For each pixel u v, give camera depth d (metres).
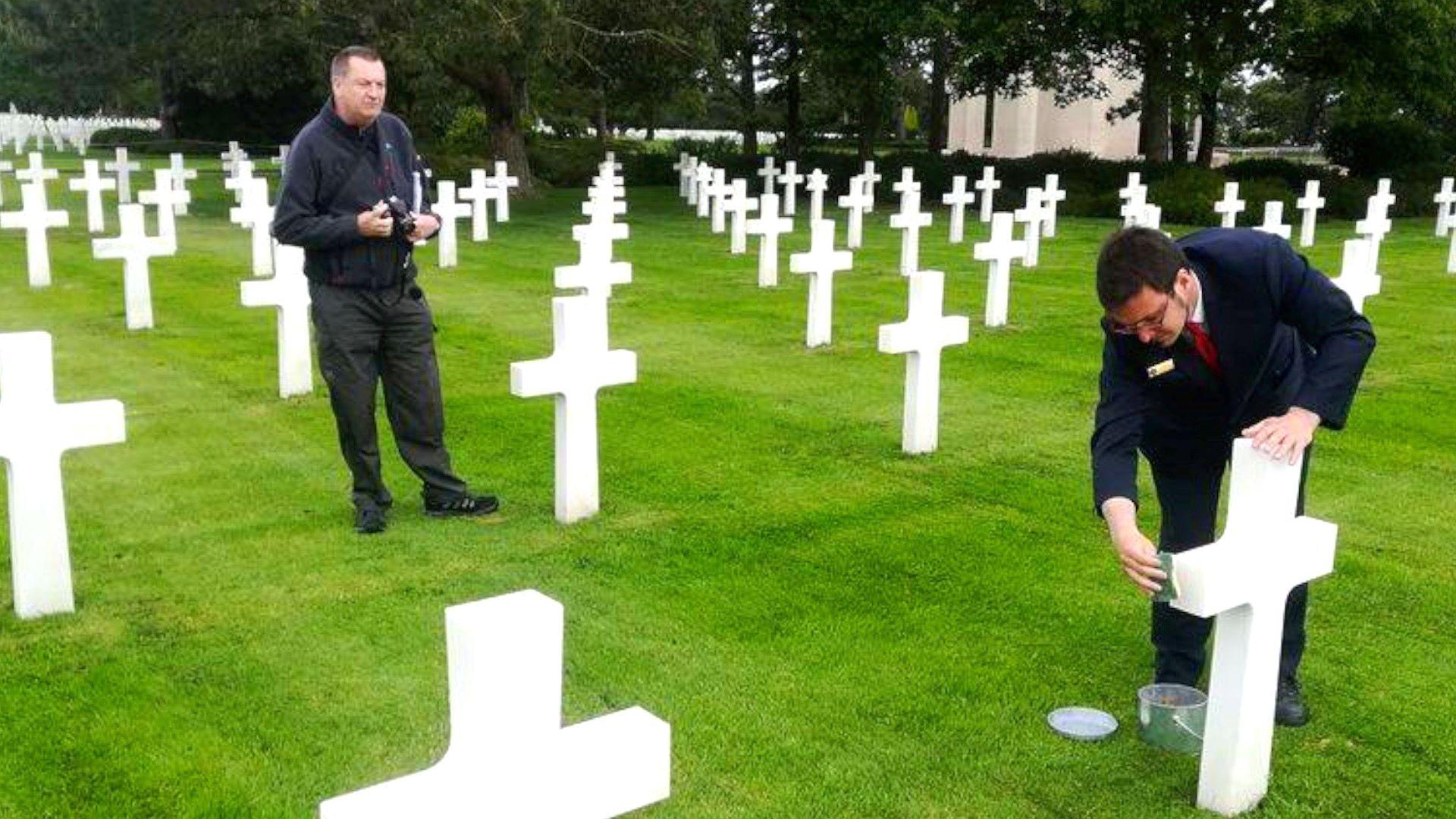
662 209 23.92
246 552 5.29
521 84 26.14
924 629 4.58
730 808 3.39
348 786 3.49
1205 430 3.58
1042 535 5.61
